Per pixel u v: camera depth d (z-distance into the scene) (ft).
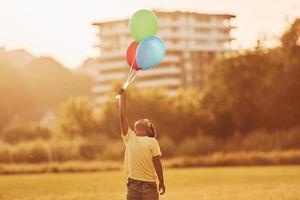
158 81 622.54
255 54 264.93
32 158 195.31
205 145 205.67
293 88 254.27
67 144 203.62
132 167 37.70
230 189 85.15
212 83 273.33
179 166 177.47
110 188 93.97
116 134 279.90
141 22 41.42
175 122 265.54
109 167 173.47
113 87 288.30
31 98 613.11
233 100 262.47
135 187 37.60
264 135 206.90
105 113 286.05
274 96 256.52
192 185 95.55
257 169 143.74
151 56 40.57
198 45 641.40
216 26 650.84
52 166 171.12
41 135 374.02
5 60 602.85
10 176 145.38
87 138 263.29
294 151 183.52
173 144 207.10
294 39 258.57
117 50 651.66
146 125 38.81
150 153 37.60
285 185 89.45
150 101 271.28
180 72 629.10
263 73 262.88
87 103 338.95
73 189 94.07
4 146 197.36
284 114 255.29
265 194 74.90
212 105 266.57
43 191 91.66
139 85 627.05
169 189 87.45
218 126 263.08
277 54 263.29
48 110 621.72
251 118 260.21
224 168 157.17
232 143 209.05
